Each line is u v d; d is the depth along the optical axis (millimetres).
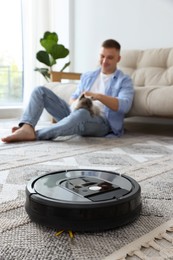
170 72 2240
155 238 604
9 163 1149
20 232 618
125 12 2744
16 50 3176
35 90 1742
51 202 613
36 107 1696
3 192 842
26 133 1627
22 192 844
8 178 967
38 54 2795
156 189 881
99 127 1793
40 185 695
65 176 759
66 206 603
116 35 2842
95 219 606
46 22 3107
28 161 1191
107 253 548
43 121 2619
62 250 557
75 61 3232
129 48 2762
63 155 1313
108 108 1832
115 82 1875
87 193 649
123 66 2549
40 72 2895
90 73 1981
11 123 2492
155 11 2543
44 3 3074
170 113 1781
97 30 2988
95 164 1174
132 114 1980
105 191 663
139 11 2646
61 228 610
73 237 601
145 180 964
